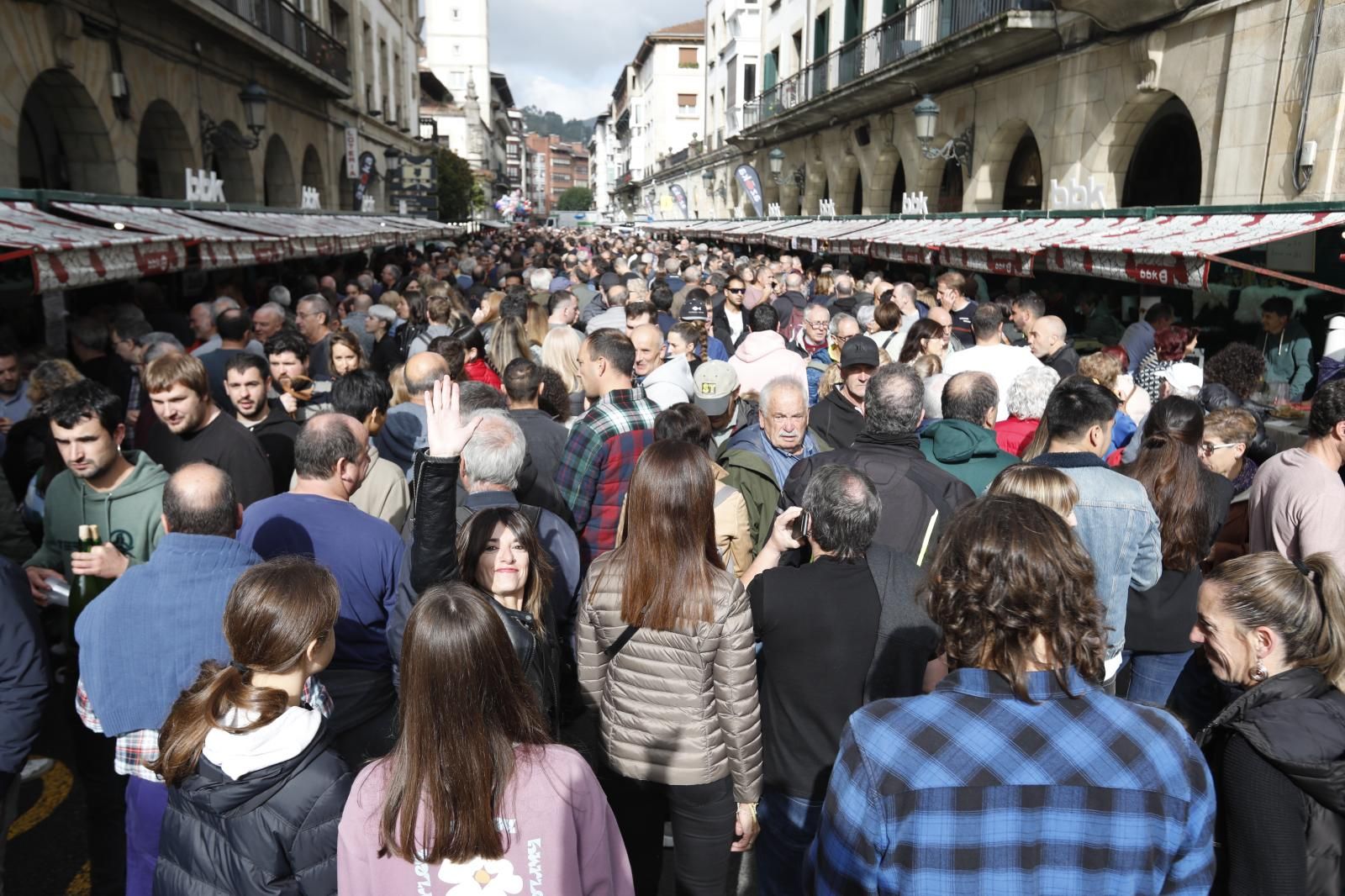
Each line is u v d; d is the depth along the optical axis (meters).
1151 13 11.11
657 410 4.53
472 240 39.06
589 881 1.91
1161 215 9.20
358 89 27.69
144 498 3.46
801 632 2.75
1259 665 2.27
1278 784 2.06
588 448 4.35
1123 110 12.20
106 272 6.52
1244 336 8.91
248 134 18.12
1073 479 3.27
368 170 26.31
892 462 3.69
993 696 1.65
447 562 2.69
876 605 2.77
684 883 2.86
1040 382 4.70
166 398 4.05
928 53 16.19
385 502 4.24
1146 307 10.26
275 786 2.04
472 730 1.79
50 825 3.99
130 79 13.15
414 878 1.81
